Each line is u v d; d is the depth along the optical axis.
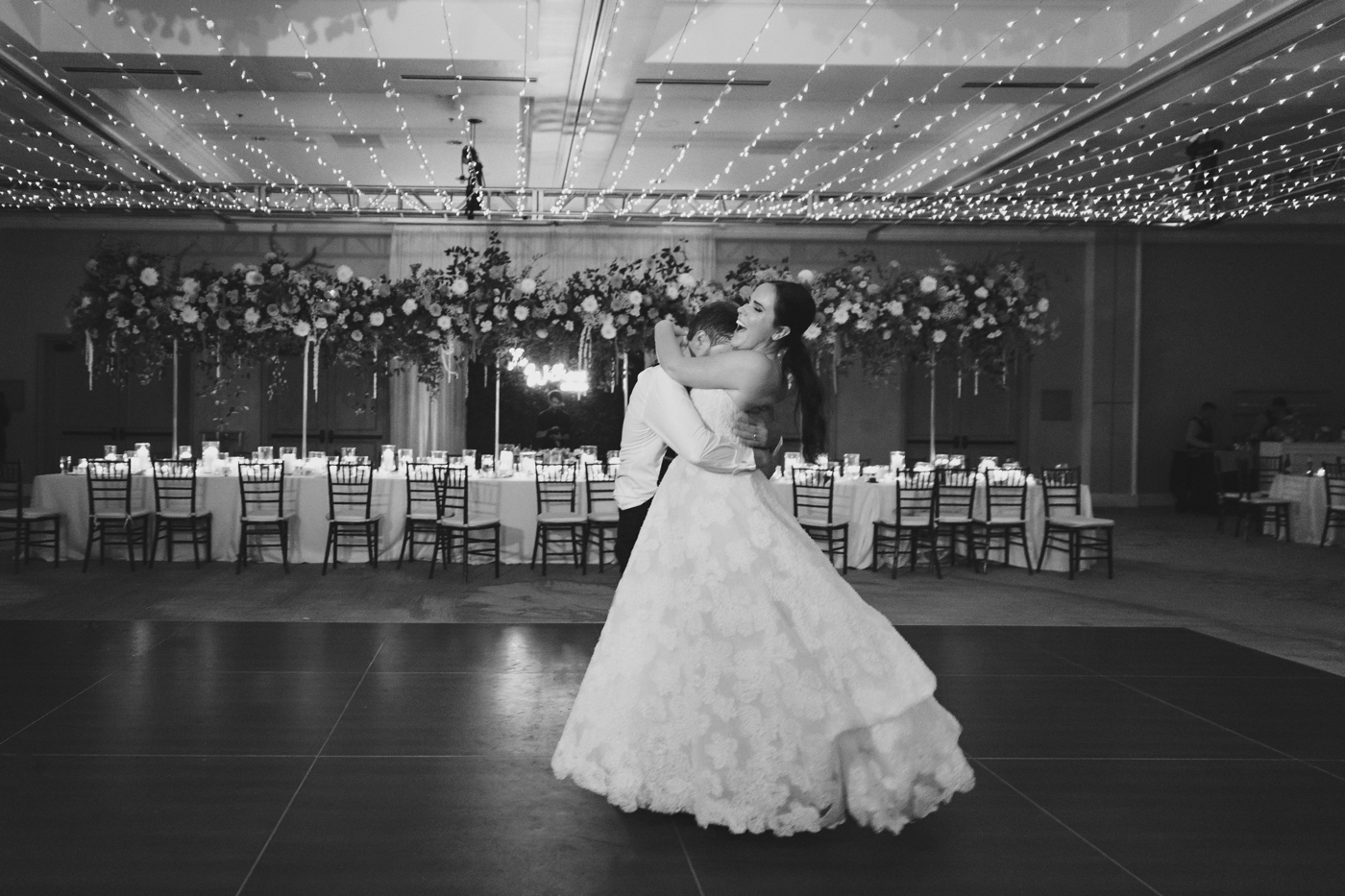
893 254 16.55
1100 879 3.07
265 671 5.46
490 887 2.94
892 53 9.76
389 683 5.25
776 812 3.22
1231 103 10.14
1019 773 4.01
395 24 9.60
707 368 3.35
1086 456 16.91
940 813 3.57
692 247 16.14
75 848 3.18
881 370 11.04
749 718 3.24
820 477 10.04
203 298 9.66
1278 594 8.66
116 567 9.41
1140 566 10.39
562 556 9.85
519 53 9.67
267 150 14.05
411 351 10.05
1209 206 13.83
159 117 12.22
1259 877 3.10
